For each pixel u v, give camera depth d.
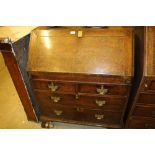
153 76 1.31
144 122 1.67
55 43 1.58
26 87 1.78
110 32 1.50
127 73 1.41
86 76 1.49
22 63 1.68
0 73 2.88
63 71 1.51
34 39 1.62
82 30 1.55
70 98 1.71
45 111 1.96
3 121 2.12
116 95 1.56
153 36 1.35
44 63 1.57
